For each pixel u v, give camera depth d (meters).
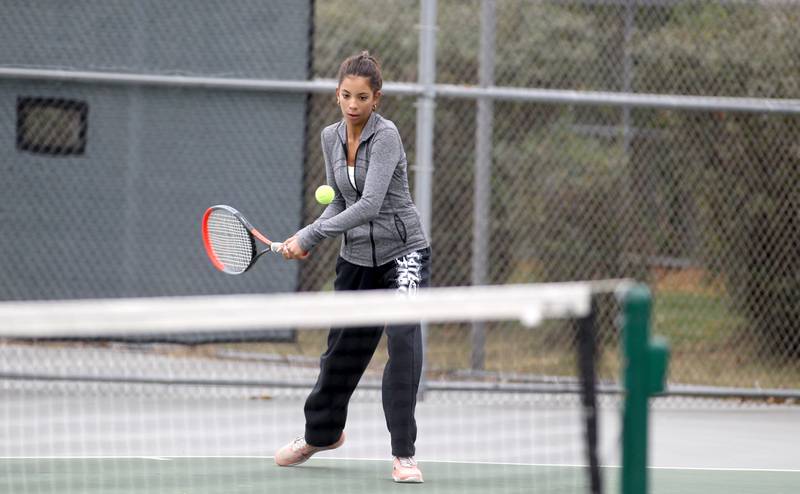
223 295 25.42
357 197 16.81
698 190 29.02
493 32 26.06
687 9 29.70
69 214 25.16
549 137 30.50
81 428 20.50
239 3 24.94
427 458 19.03
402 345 16.67
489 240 30.56
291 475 17.14
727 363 28.95
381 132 16.33
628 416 9.07
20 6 24.67
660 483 17.94
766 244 28.78
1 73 24.20
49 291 25.22
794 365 28.84
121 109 25.00
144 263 25.27
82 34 24.80
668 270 29.77
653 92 29.62
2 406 22.28
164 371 25.11
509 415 23.36
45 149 25.00
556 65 30.89
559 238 30.25
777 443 22.03
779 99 28.72
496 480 17.09
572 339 28.86
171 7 24.84
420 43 24.45
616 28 30.31
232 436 20.39
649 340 9.09
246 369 26.23
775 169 28.27
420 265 16.89
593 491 9.73
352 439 20.69
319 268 28.52
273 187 25.23
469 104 31.19
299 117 25.12
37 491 15.49
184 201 25.23
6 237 25.06
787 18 29.02
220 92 25.03
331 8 33.09
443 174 31.00
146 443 19.47
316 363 26.86
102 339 24.75
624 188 29.62
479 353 26.81
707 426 23.73
